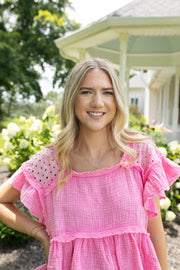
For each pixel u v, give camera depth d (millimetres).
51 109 3500
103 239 1114
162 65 10000
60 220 1137
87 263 1105
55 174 1204
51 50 15352
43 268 1198
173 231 2869
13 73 13250
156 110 20469
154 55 9742
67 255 1117
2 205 1244
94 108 1172
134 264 1099
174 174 1298
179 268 2207
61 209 1148
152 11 5637
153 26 5281
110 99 1208
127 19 5203
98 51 8641
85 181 1170
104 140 1271
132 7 6012
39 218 1229
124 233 1106
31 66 16172
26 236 2590
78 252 1094
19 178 1232
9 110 15125
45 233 1221
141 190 1177
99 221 1131
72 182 1175
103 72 1198
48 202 1185
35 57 15656
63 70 17453
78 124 1332
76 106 1212
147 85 19562
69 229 1129
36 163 1215
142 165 1218
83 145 1273
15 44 13695
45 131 3479
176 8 5699
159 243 1206
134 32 5621
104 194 1152
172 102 17328
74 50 7699
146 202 1146
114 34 5871
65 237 1121
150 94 20656
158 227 1218
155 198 1188
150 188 1141
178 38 8398
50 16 15219
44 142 3465
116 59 9531
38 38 15203
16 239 2582
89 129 1205
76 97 1207
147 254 1125
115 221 1123
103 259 1090
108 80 1198
